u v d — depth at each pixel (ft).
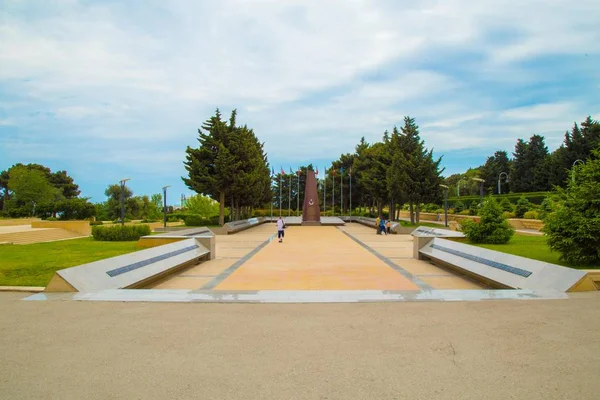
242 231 104.47
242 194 120.88
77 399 12.05
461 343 16.61
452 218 150.71
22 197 172.04
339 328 18.70
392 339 17.15
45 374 13.84
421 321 19.72
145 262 34.30
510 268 30.89
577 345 16.30
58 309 22.18
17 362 14.90
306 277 36.83
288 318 20.39
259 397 12.15
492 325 18.98
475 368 14.15
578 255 34.01
